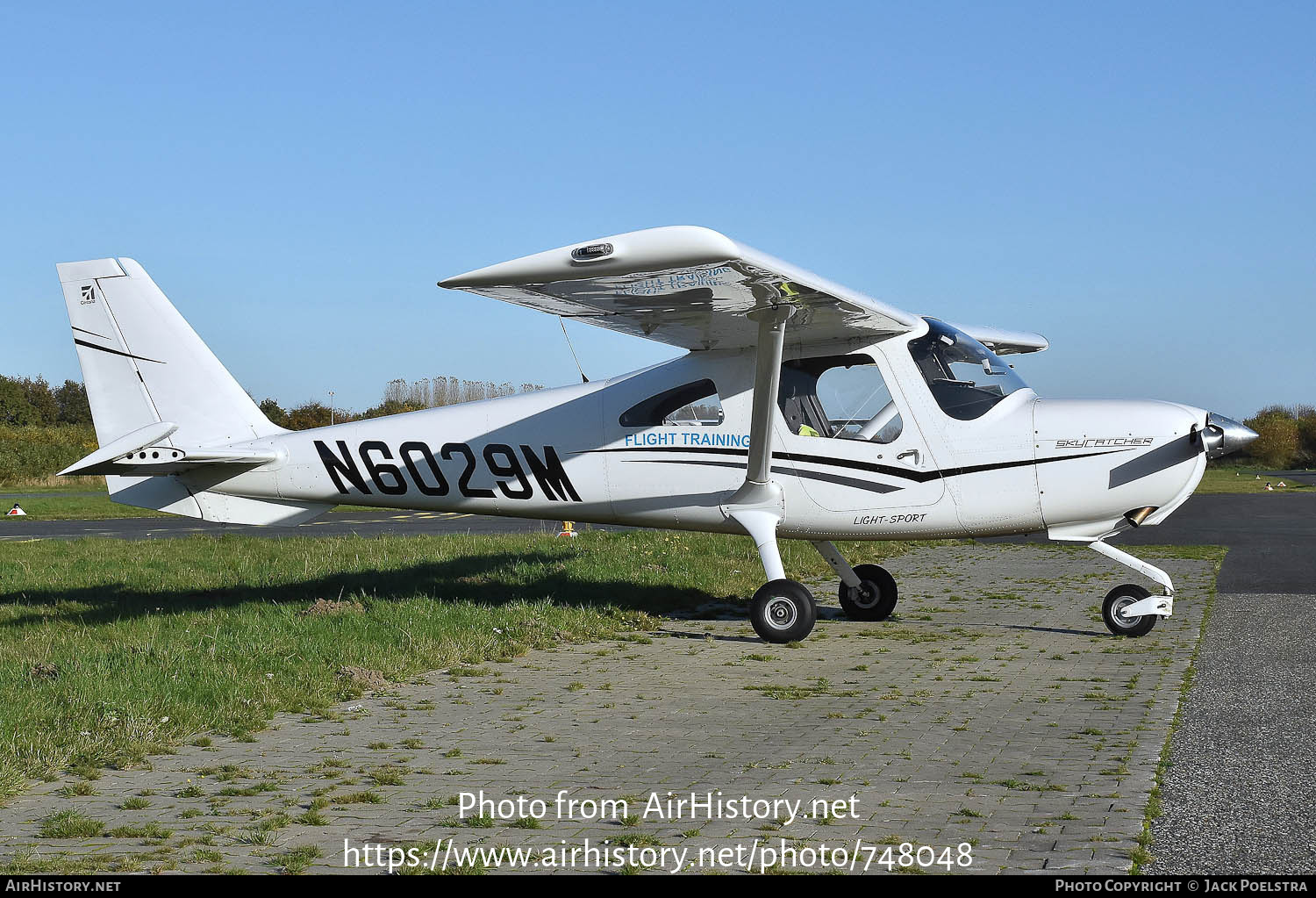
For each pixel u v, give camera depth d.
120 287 9.66
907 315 8.27
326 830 3.93
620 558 12.55
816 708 5.94
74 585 11.21
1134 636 8.23
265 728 5.60
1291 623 8.79
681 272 6.37
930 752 4.94
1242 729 5.31
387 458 9.41
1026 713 5.75
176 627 8.34
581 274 6.34
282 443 9.64
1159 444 7.92
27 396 69.06
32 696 5.89
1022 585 11.48
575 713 5.90
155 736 5.29
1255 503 26.08
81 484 40.31
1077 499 8.08
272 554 13.93
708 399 8.73
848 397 8.41
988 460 8.16
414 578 11.27
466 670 7.09
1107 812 4.02
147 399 9.73
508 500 9.27
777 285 6.81
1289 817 3.96
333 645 7.46
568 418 9.07
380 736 5.40
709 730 5.45
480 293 6.88
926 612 9.69
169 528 20.41
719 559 12.87
